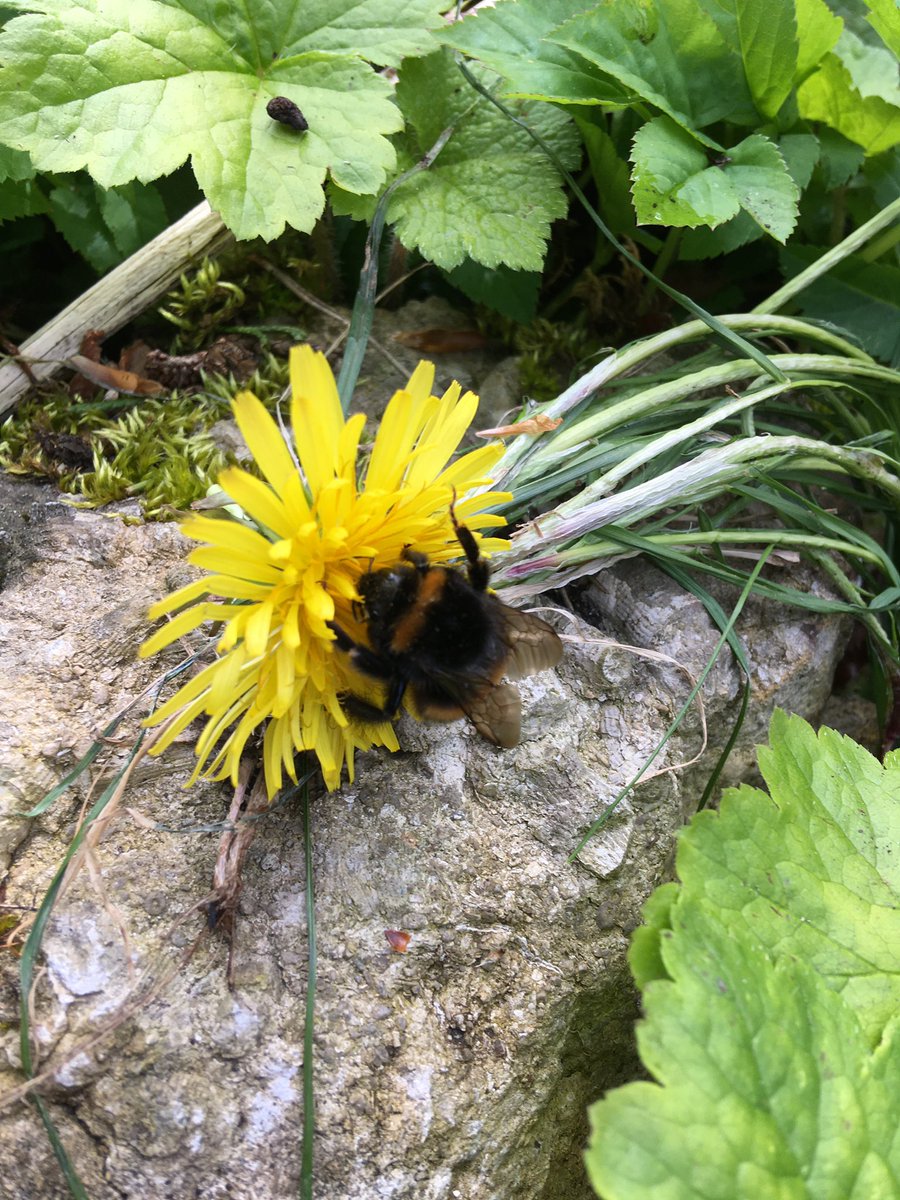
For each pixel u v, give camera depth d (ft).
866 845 0.34
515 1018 0.32
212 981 0.30
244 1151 0.28
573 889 0.34
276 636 0.30
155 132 0.39
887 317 0.49
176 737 0.34
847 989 0.31
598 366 0.42
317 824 0.34
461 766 0.35
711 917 0.29
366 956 0.32
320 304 0.49
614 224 0.51
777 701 0.43
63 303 0.52
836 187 0.49
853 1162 0.26
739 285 0.55
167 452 0.42
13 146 0.37
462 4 0.47
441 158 0.46
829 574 0.45
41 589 0.37
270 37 0.42
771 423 0.48
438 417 0.32
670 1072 0.25
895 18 0.42
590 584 0.42
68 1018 0.29
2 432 0.43
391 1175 0.29
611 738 0.38
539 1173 0.33
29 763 0.33
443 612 0.33
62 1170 0.27
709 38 0.43
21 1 0.38
